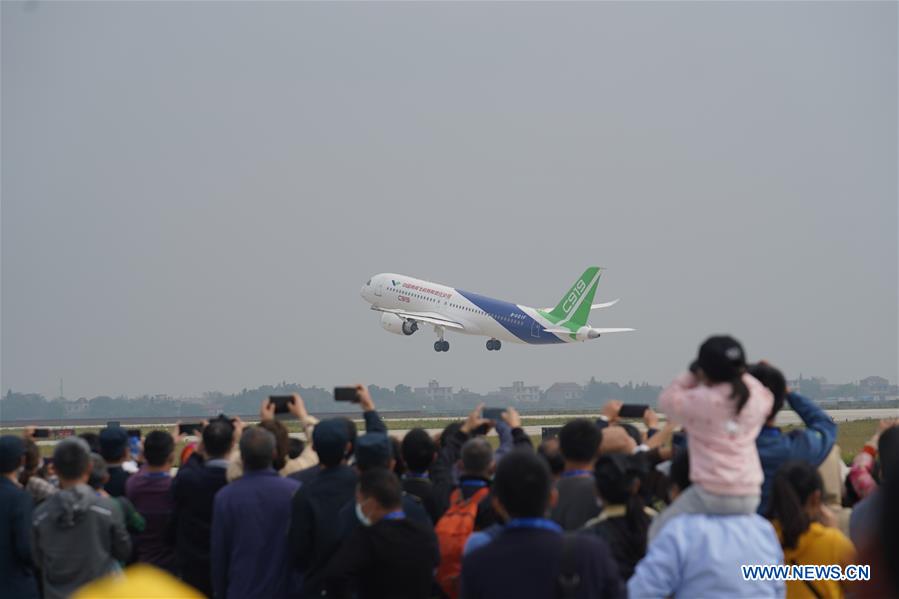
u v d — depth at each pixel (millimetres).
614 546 29422
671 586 25734
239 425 44281
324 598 33062
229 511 34781
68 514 34844
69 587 35250
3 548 37094
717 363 25938
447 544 34844
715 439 25969
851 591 28891
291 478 38062
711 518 26125
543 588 23672
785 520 29266
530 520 24875
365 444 33906
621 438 35625
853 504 43125
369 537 30031
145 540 41156
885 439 31750
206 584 38625
